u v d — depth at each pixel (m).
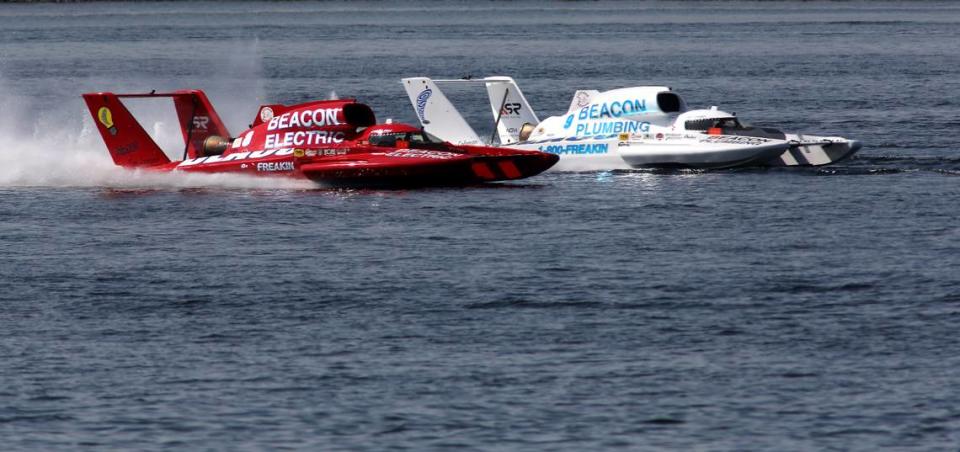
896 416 50.53
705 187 105.75
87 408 51.88
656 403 52.12
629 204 97.75
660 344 59.59
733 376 55.09
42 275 74.81
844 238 83.31
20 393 53.53
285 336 61.47
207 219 93.44
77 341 60.88
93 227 90.56
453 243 82.94
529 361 57.25
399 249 81.25
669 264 75.94
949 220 89.38
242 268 76.19
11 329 63.00
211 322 64.06
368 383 54.56
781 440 48.50
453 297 68.44
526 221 90.88
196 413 51.31
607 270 74.44
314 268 75.94
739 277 72.38
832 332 61.16
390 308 66.38
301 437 48.97
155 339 61.12
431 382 54.59
